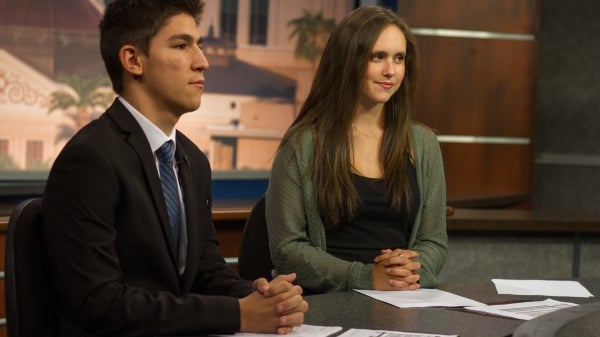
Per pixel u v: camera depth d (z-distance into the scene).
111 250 2.12
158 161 2.31
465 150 6.55
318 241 2.89
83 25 5.23
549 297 2.56
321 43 5.95
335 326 2.11
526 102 6.64
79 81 5.25
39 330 2.17
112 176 2.15
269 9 5.79
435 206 3.00
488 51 6.54
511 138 6.64
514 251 4.17
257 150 5.83
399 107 2.99
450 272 4.11
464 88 6.52
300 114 3.02
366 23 2.90
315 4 5.90
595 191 7.46
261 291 2.04
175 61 2.24
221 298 2.07
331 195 2.86
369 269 2.67
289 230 2.88
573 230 4.18
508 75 6.59
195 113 5.66
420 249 2.94
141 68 2.26
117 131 2.24
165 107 2.29
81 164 2.13
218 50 5.69
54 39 5.16
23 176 5.09
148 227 2.20
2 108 5.05
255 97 5.80
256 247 3.10
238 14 5.71
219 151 5.74
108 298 2.05
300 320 2.05
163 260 2.21
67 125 5.25
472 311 2.31
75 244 2.09
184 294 2.30
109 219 2.14
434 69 6.45
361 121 2.98
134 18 2.25
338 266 2.74
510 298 2.53
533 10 6.60
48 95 5.17
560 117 7.52
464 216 4.17
